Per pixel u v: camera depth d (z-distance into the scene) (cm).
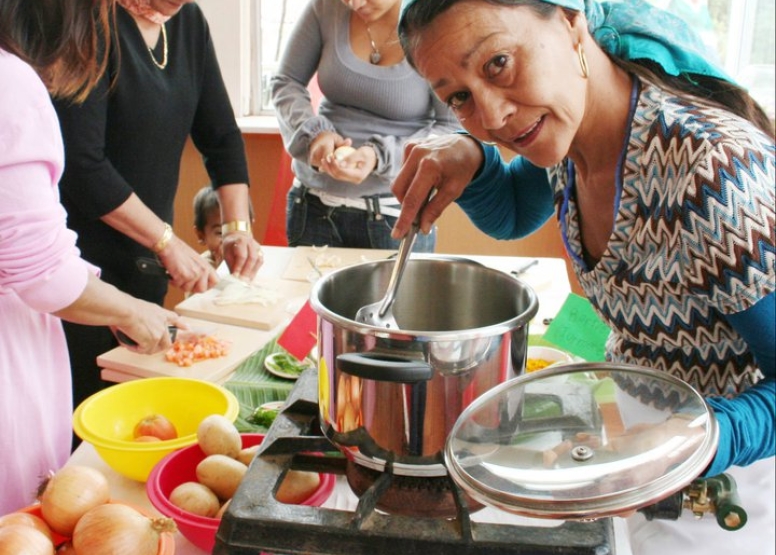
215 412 113
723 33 284
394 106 210
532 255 318
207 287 178
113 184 170
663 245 83
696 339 89
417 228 94
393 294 87
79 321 114
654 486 58
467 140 108
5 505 105
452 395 72
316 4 214
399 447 75
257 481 80
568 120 79
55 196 99
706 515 97
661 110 81
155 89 180
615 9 87
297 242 228
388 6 199
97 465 109
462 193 115
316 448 85
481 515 95
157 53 181
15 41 92
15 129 90
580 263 101
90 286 112
